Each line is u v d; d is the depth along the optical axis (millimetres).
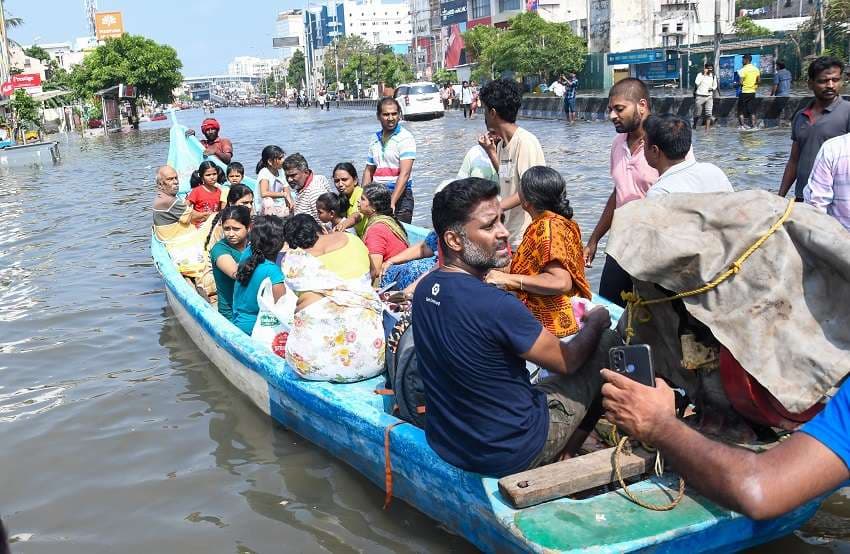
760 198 2867
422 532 3893
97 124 64562
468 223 3160
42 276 10117
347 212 7887
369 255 6066
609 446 3664
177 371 6453
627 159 5211
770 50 32062
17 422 5566
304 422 4949
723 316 2803
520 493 3006
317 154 24906
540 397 3270
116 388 6129
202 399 5832
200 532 4043
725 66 31984
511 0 65500
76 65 73062
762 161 14117
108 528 4145
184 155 13141
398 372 4043
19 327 7910
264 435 5148
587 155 17766
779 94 20906
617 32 44375
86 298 8914
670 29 44906
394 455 3984
